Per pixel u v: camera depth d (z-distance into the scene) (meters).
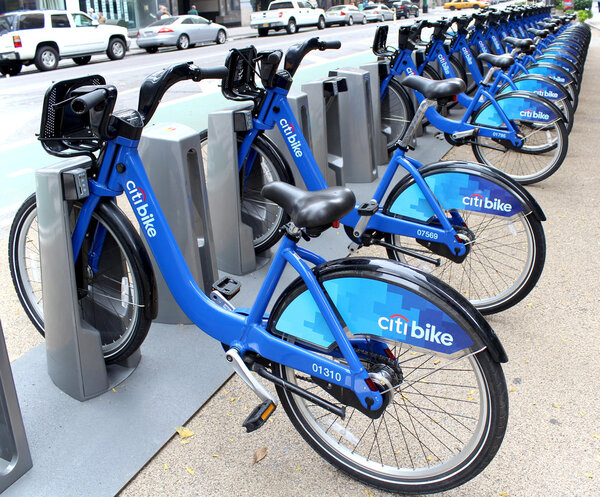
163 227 2.20
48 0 20.69
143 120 2.22
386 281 1.81
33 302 2.84
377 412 1.86
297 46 3.22
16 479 2.04
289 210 1.80
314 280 1.88
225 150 3.34
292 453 2.19
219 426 2.32
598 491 1.95
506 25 8.93
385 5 35.91
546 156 5.61
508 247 3.55
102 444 2.20
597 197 4.68
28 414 2.35
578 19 28.81
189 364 2.67
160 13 23.92
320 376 1.92
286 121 3.29
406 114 5.52
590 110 8.11
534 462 2.09
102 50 17.36
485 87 4.83
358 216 3.09
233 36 27.03
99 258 2.51
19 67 15.98
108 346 2.59
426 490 1.95
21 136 7.63
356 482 2.06
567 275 3.42
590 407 2.34
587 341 2.79
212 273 3.08
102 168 2.24
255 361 2.07
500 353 1.74
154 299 2.40
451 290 1.79
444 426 2.27
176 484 2.05
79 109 1.96
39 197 2.29
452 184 2.87
